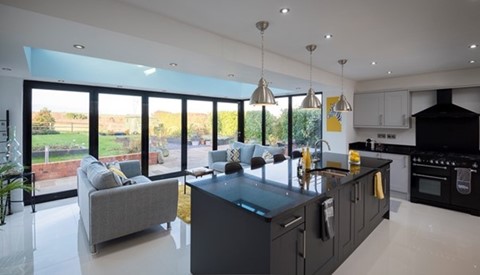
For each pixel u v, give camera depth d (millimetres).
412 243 2924
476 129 4320
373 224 3193
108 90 5094
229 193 2031
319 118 5918
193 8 2203
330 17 2336
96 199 2664
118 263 2523
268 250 1610
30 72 3629
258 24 2494
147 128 5699
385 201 3547
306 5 2113
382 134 5418
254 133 7453
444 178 4059
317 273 2072
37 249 2773
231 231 1884
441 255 2664
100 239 2711
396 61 3840
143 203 3014
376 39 2900
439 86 4488
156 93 5871
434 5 2084
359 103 5414
